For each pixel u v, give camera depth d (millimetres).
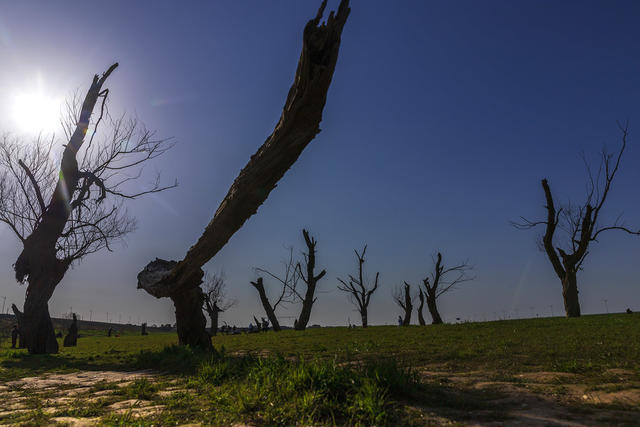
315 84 6512
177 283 14305
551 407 4859
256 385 5738
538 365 8078
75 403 6363
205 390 6840
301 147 7598
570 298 29328
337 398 5125
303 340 19156
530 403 5074
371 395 4781
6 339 42719
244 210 9203
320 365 5875
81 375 10711
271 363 6977
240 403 5098
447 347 12133
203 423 4598
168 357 12477
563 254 29703
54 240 21656
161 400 6203
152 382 8453
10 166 21859
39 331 20672
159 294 15141
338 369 5867
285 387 5449
